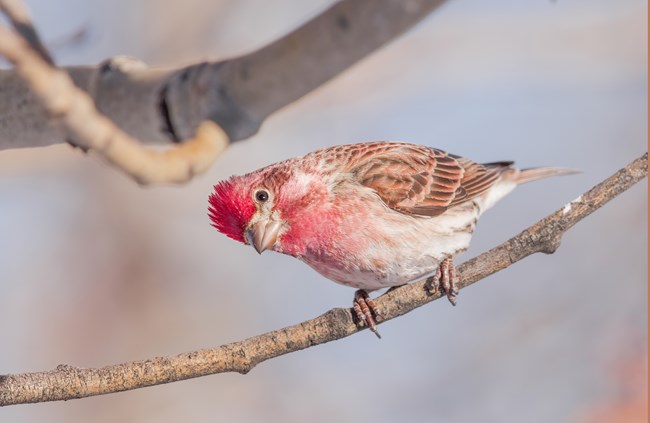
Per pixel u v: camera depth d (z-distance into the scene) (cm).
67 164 1491
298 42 779
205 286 1558
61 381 658
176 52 1460
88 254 1567
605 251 1388
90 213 1568
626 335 1288
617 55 1458
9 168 1391
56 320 1538
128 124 825
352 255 888
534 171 1070
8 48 603
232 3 1489
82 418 1420
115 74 829
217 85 791
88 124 634
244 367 693
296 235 873
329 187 881
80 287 1555
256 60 787
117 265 1563
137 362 676
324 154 906
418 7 763
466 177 989
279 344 705
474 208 994
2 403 647
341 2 774
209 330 1538
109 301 1549
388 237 895
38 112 770
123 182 1565
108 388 666
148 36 1458
